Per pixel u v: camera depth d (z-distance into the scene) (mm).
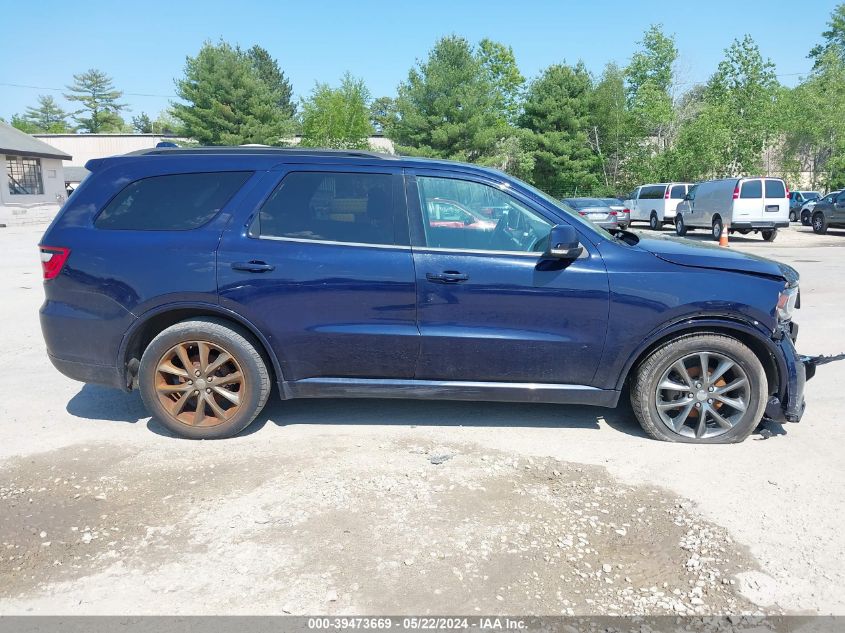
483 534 3363
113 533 3359
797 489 3834
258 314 4363
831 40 63188
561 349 4363
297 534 3350
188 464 4160
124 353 4508
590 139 48750
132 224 4500
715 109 36406
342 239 4402
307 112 49531
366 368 4469
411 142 45656
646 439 4570
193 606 2807
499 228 4418
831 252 17453
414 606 2814
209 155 4570
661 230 30047
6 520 3486
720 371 4395
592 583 2984
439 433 4684
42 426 4824
